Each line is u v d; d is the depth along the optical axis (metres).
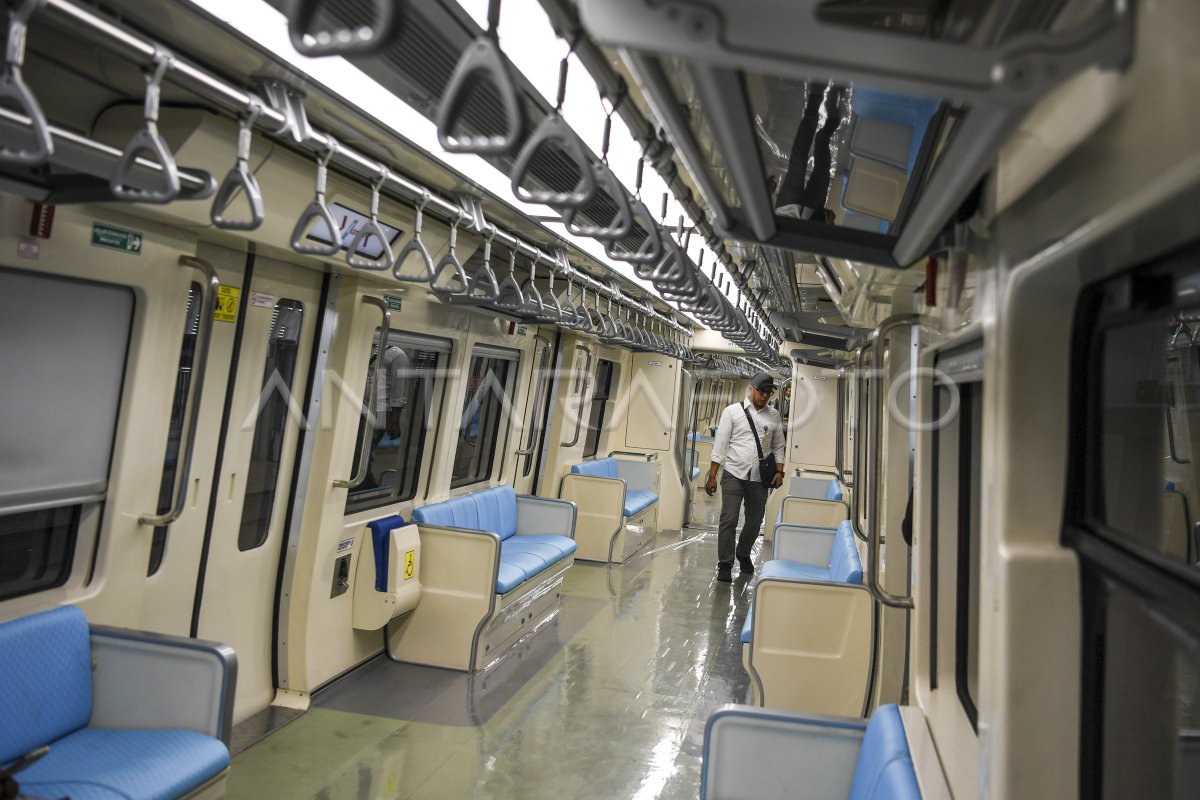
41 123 1.81
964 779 2.03
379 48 1.11
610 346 10.70
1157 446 1.77
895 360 3.99
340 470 5.12
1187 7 0.88
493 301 5.09
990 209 1.74
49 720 2.99
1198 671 2.37
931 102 1.80
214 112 2.90
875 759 2.50
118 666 3.23
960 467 2.49
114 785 2.75
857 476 3.51
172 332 3.51
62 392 3.14
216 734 3.19
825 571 6.22
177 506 3.54
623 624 7.48
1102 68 1.04
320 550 5.02
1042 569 1.60
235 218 3.42
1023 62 0.86
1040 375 1.61
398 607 5.59
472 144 1.40
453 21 1.99
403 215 4.46
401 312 5.44
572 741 4.86
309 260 4.40
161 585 4.04
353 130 3.07
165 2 2.15
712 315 5.90
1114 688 1.68
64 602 3.29
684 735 5.08
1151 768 1.67
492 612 5.86
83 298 3.17
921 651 2.71
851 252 2.11
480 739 4.78
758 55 0.85
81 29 1.93
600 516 10.01
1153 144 0.95
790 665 4.62
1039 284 1.55
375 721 4.91
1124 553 1.47
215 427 4.25
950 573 2.57
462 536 5.92
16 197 2.74
